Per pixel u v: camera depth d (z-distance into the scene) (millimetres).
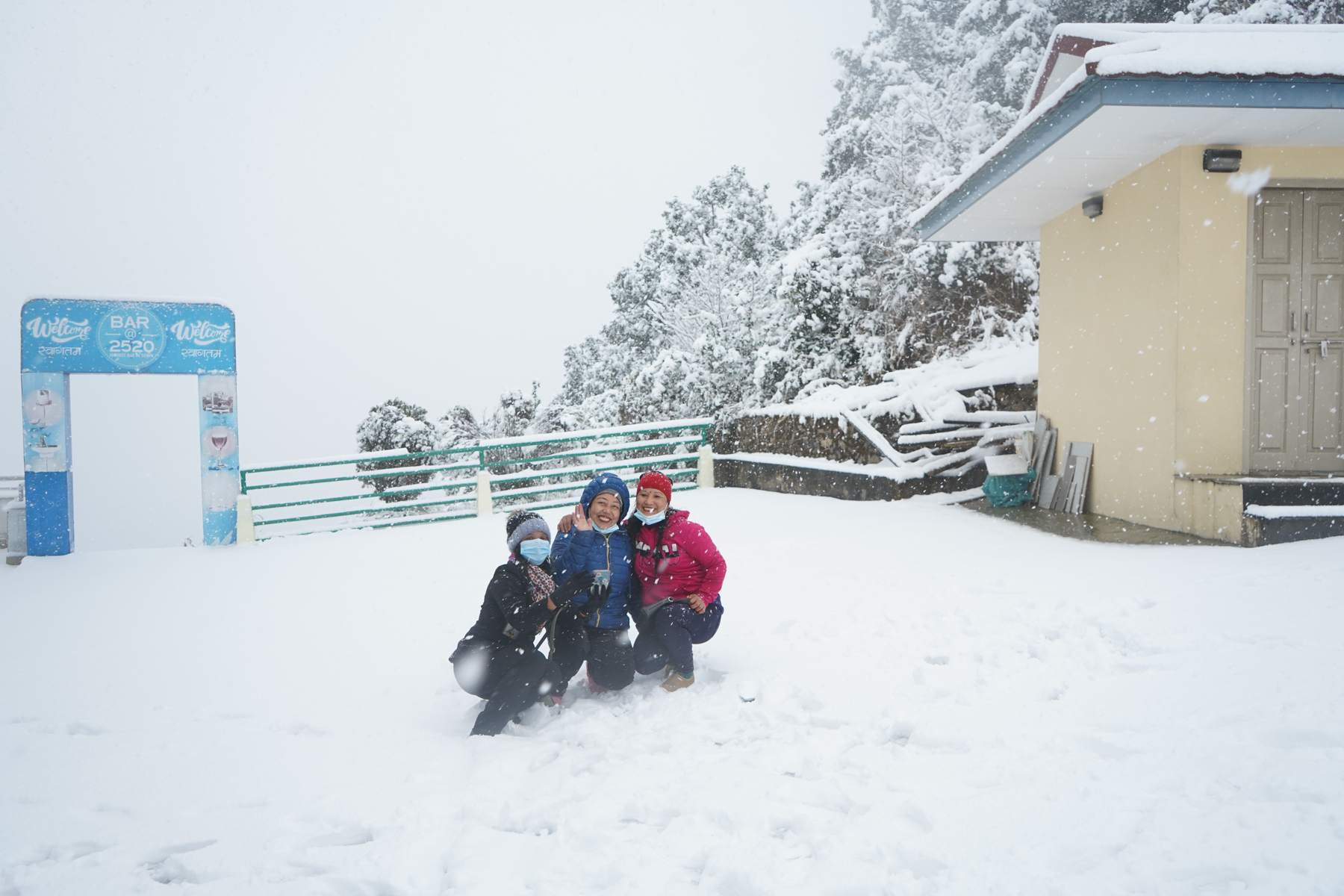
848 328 16062
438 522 12922
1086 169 8383
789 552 7820
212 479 11508
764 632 4965
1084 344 9516
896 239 15633
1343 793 2281
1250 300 7723
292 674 4809
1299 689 3078
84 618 6898
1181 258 7668
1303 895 1866
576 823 2600
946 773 2748
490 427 17609
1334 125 7137
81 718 4141
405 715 3998
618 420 19828
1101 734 2896
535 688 3730
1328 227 7820
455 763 3318
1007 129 16828
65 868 2568
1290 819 2178
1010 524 8906
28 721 4180
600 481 4117
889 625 4820
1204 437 7734
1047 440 10367
